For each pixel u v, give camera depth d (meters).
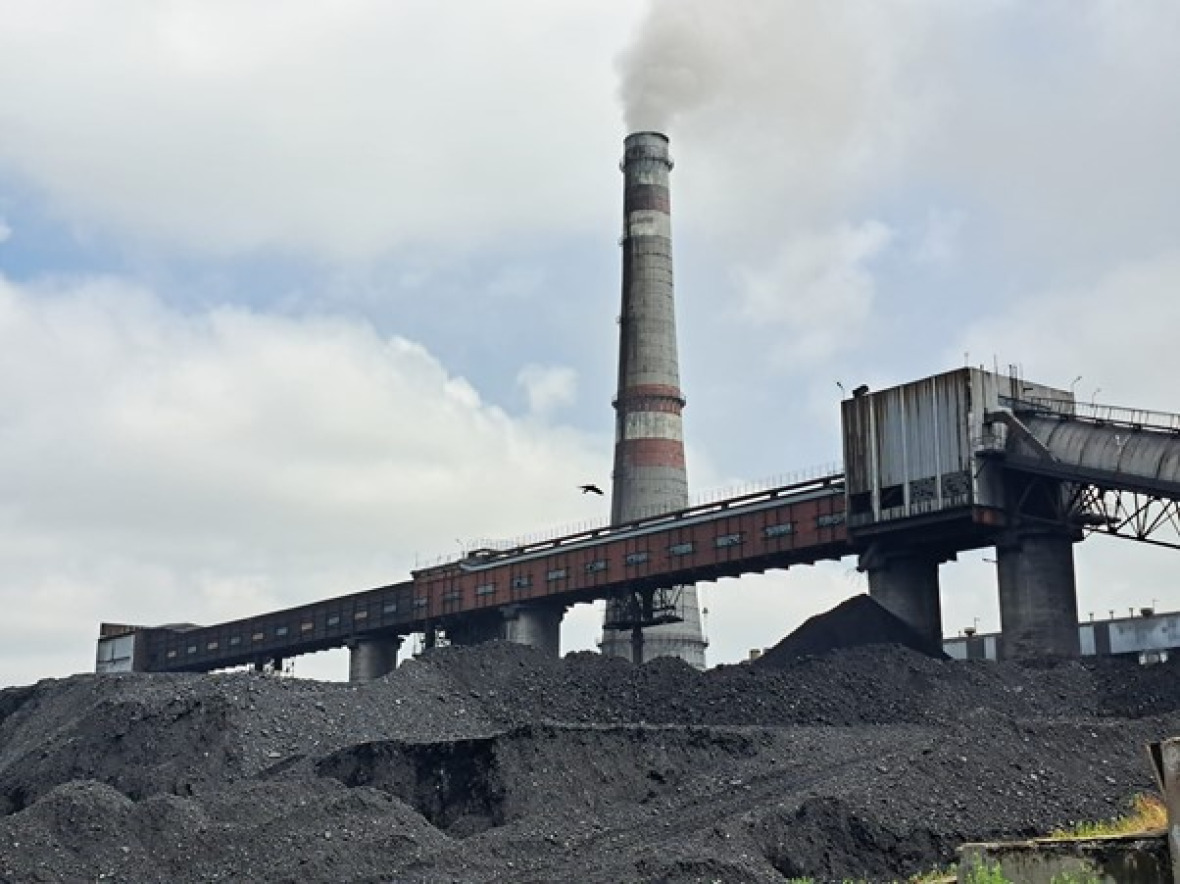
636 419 86.06
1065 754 28.41
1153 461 45.81
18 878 26.55
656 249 88.38
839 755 31.94
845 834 24.66
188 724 41.00
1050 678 42.53
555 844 27.92
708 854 23.31
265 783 32.44
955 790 26.39
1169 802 13.65
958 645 79.62
